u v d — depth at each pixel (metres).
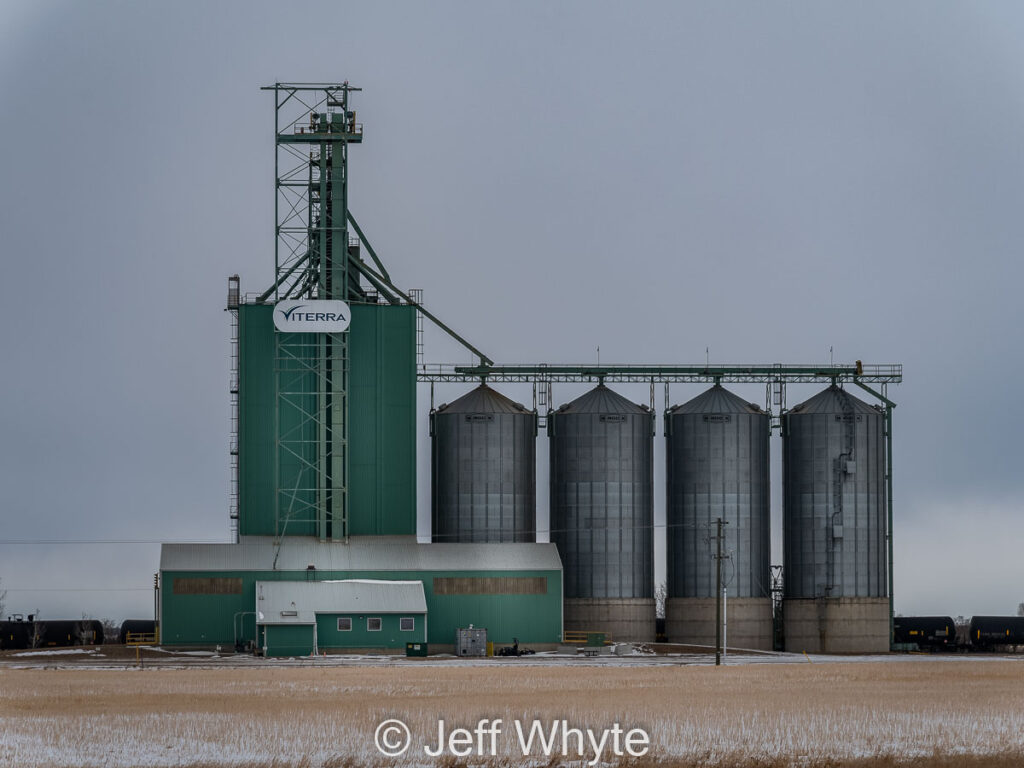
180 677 166.25
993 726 114.00
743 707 126.31
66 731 111.50
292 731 111.31
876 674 172.25
